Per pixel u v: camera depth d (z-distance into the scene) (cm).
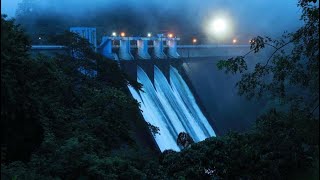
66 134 2727
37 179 1728
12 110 882
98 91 3853
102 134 3222
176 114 7100
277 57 1424
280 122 1434
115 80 4834
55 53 4934
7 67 1060
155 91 7081
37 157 1919
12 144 1022
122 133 3550
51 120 2625
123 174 2253
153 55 8188
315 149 1267
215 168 2323
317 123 1206
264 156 2048
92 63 4772
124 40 7200
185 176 2355
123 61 6956
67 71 4428
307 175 1795
